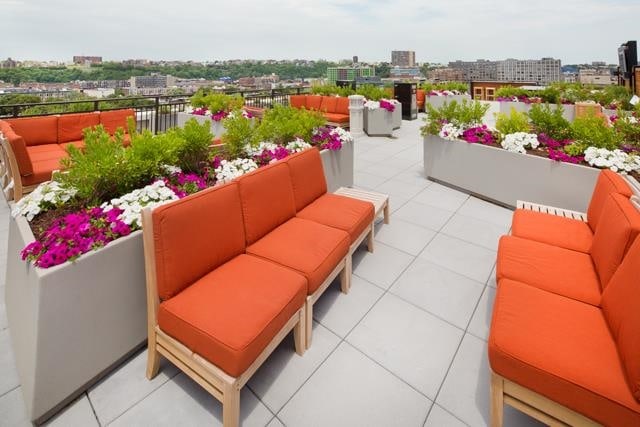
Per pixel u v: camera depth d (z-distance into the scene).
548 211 2.73
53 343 1.42
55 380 1.45
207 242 1.74
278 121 3.84
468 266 2.71
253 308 1.51
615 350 1.26
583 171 3.10
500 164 3.78
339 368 1.76
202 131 2.71
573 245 2.09
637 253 1.31
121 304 1.70
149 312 1.60
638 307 1.17
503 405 1.43
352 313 2.18
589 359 1.22
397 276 2.58
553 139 3.67
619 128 3.76
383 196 3.26
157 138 2.41
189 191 2.30
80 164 1.99
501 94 9.71
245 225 2.07
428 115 4.79
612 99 7.52
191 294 1.59
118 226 1.68
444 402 1.57
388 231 3.30
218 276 1.75
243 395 1.60
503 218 3.58
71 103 6.36
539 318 1.44
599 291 1.64
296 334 1.80
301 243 2.10
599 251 1.79
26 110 6.11
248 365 1.35
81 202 2.08
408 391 1.63
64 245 1.47
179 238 1.58
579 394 1.13
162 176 2.36
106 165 2.00
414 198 4.13
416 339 1.96
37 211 1.89
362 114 7.71
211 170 2.79
